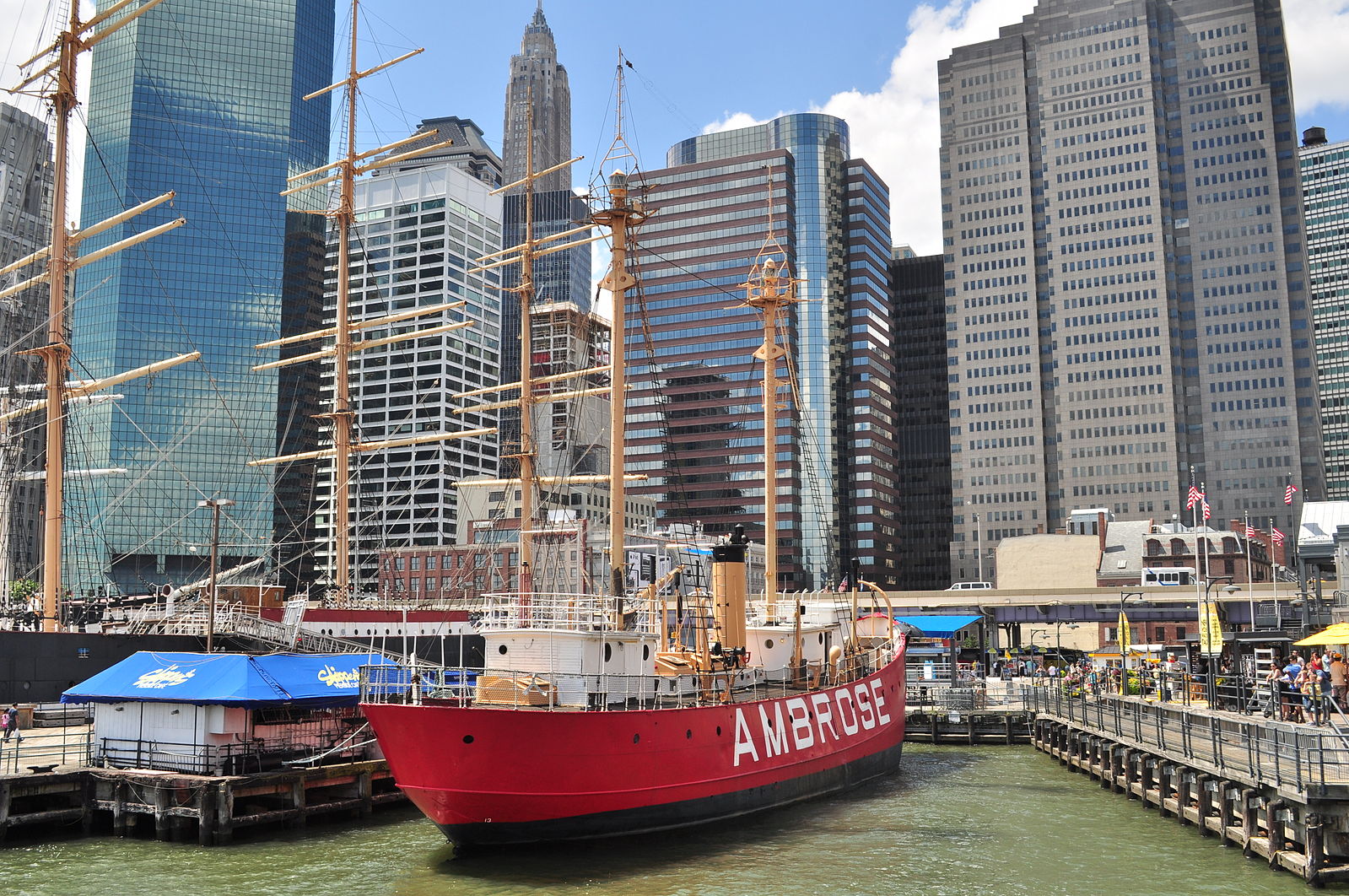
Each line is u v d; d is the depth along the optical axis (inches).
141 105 7003.0
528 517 2918.3
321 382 7234.3
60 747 1590.8
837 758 1675.7
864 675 1988.2
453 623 2844.5
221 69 7249.0
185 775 1370.6
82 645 1964.8
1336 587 3570.4
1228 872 1186.6
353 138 3095.5
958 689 2694.4
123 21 2486.5
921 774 1962.4
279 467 6766.7
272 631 2316.7
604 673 1358.3
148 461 6496.1
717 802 1393.9
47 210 4483.3
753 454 7819.9
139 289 6727.4
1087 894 1111.0
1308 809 1110.4
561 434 4330.7
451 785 1186.6
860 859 1262.3
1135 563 5649.6
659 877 1176.2
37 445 4060.0
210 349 6796.3
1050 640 5521.7
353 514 6879.9
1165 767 1536.7
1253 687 1686.8
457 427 7800.2
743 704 1464.1
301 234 7278.5
